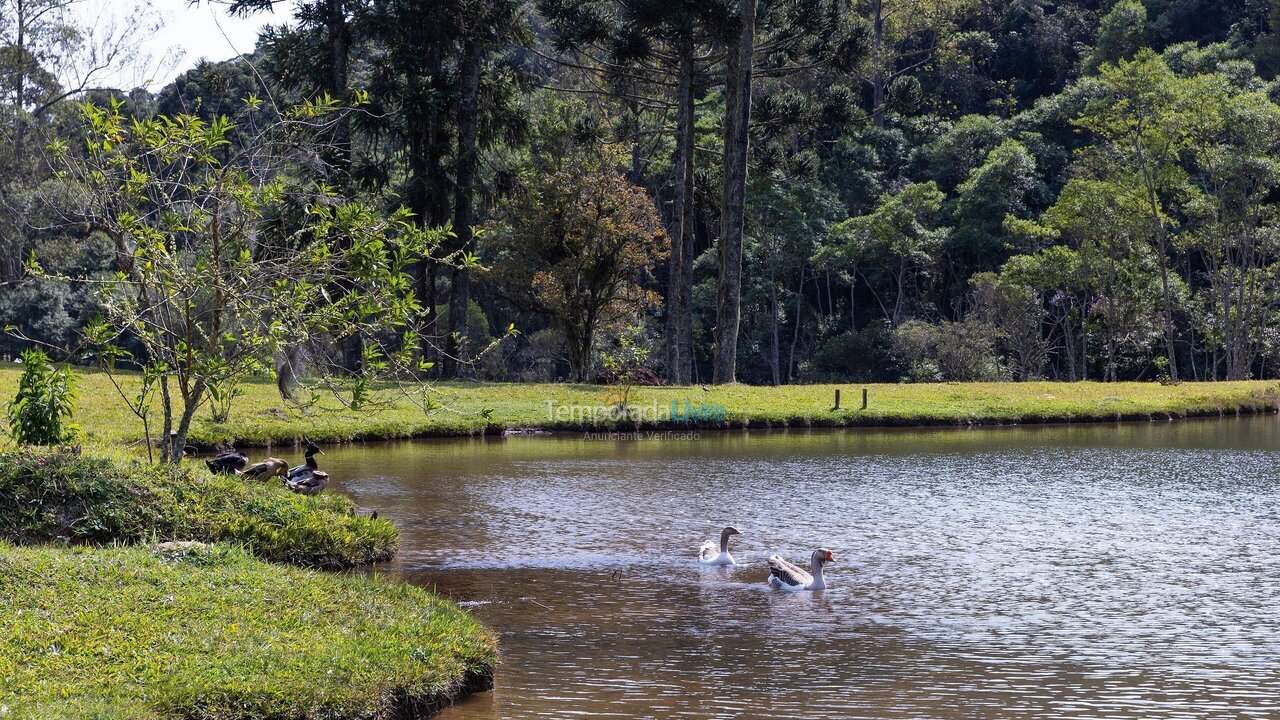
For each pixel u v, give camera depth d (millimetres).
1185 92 67812
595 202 52406
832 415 36469
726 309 49281
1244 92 73438
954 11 99812
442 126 50500
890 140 91250
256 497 14617
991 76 104938
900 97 53406
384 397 33594
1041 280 70875
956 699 9562
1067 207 70562
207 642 9039
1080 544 16453
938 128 95062
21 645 8422
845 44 50219
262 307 13953
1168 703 9508
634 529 17375
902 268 79562
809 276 85750
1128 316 70375
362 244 13680
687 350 54406
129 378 36438
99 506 13141
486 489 21344
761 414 35781
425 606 10977
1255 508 19859
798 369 84500
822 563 13578
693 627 11773
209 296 15070
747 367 83938
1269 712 9305
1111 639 11453
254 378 38625
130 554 11188
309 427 28875
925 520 18469
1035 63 104062
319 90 44406
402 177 58125
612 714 9102
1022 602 12977
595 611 12375
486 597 12945
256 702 8133
